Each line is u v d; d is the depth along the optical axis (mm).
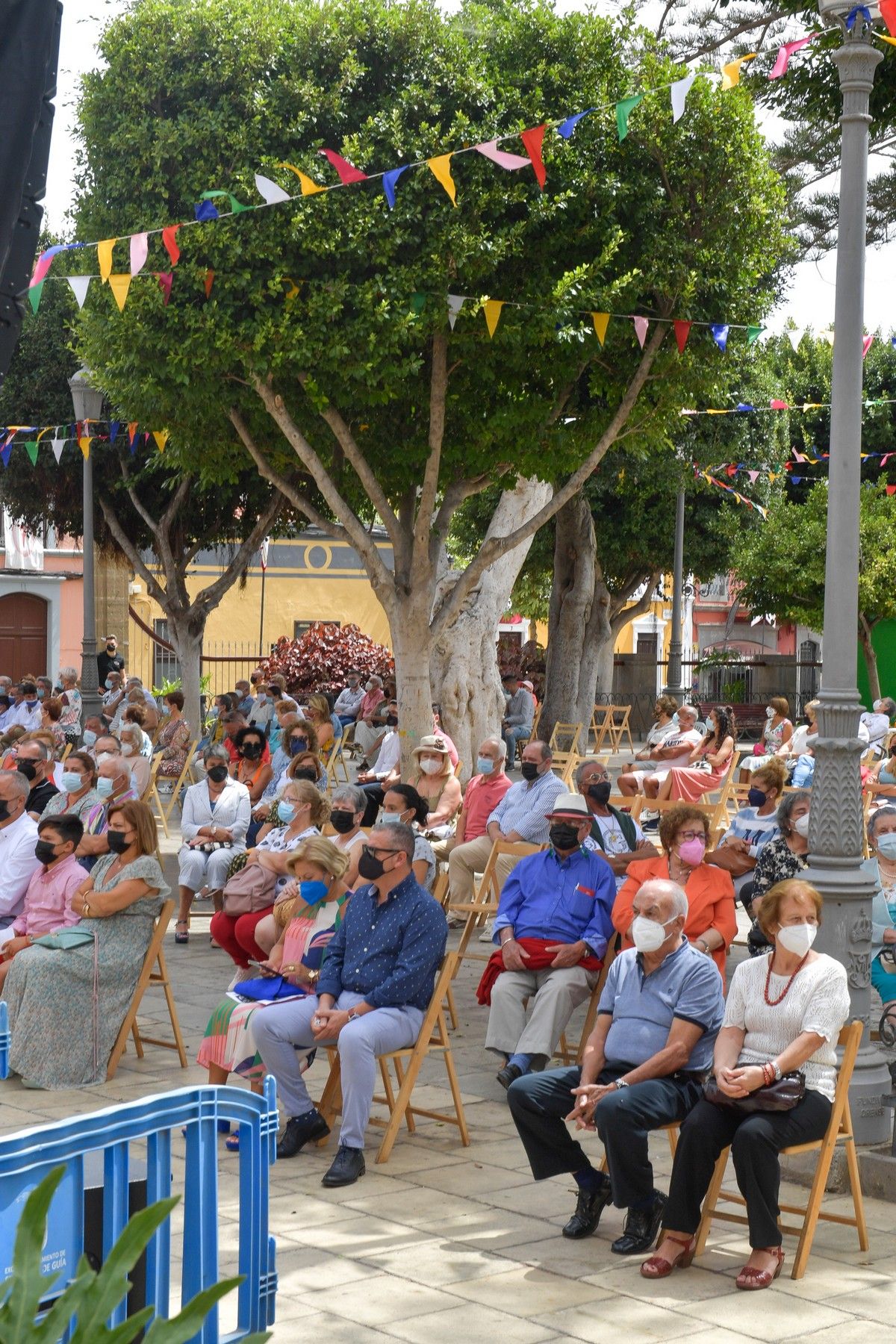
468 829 11391
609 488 26141
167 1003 8055
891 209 13562
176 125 11531
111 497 24609
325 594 42812
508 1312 4883
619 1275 5238
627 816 9195
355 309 11531
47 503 25078
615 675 39375
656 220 12406
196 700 24172
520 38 12273
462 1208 5965
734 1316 4844
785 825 7859
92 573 18656
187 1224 3588
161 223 11430
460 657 17406
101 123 11883
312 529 42562
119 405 13352
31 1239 2203
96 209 11914
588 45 12227
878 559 27859
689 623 51281
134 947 7852
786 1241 5582
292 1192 6160
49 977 7629
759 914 5598
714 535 30094
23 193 2812
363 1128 6344
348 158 11289
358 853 8578
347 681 27828
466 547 34875
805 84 10695
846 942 6477
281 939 7246
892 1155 6133
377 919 6773
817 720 6645
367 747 23984
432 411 12297
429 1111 6941
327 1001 6695
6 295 2803
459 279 11891
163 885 7934
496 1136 6977
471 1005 9664
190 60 11641
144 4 11695
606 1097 5457
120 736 13992
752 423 27328
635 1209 5492
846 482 6637
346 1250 5469
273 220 11164
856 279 6656
